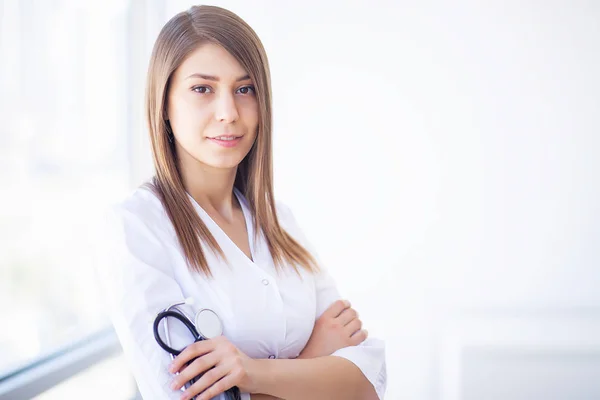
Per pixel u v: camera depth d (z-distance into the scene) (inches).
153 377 37.5
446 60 88.1
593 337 83.3
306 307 48.0
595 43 85.7
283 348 45.7
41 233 62.7
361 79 90.0
